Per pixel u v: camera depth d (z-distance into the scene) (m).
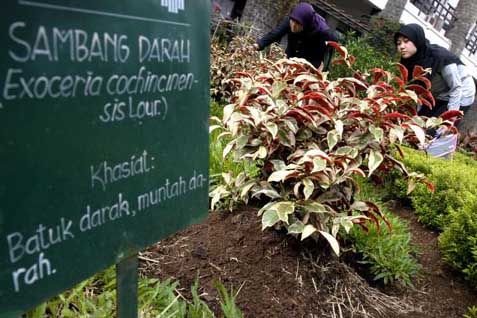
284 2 7.20
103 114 0.91
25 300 0.82
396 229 2.54
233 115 1.86
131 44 0.94
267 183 1.99
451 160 3.83
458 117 2.13
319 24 3.76
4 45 0.71
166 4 1.02
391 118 2.06
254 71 4.02
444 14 13.82
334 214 1.90
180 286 1.79
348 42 7.67
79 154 0.87
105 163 0.93
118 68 0.92
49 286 0.86
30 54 0.75
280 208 1.78
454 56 3.68
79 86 0.84
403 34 3.65
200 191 1.29
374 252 2.26
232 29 6.50
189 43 1.13
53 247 0.85
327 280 2.00
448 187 3.07
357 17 13.08
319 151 1.71
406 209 3.36
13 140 0.75
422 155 3.65
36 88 0.77
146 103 1.02
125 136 0.97
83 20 0.82
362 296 2.06
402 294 2.25
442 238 2.65
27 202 0.79
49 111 0.80
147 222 1.09
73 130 0.85
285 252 2.02
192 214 1.27
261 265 1.95
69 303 1.50
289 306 1.80
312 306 1.85
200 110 1.22
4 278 0.77
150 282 1.69
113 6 0.88
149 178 1.07
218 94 4.86
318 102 1.93
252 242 2.06
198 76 1.19
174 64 1.08
